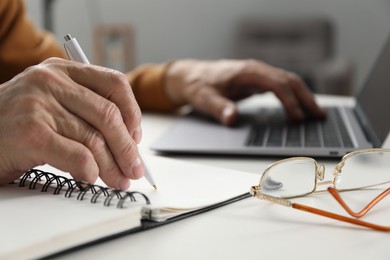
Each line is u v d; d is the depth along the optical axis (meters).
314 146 0.72
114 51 2.65
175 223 0.44
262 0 2.69
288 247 0.39
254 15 2.60
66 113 0.49
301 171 0.52
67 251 0.37
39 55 1.10
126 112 0.52
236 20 2.78
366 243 0.40
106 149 0.49
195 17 2.87
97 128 0.49
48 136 0.47
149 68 1.18
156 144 0.76
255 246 0.40
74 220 0.39
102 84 0.51
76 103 0.49
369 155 0.56
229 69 1.02
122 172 0.50
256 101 1.26
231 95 1.02
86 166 0.47
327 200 0.52
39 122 0.48
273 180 0.50
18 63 1.07
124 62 2.65
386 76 0.87
